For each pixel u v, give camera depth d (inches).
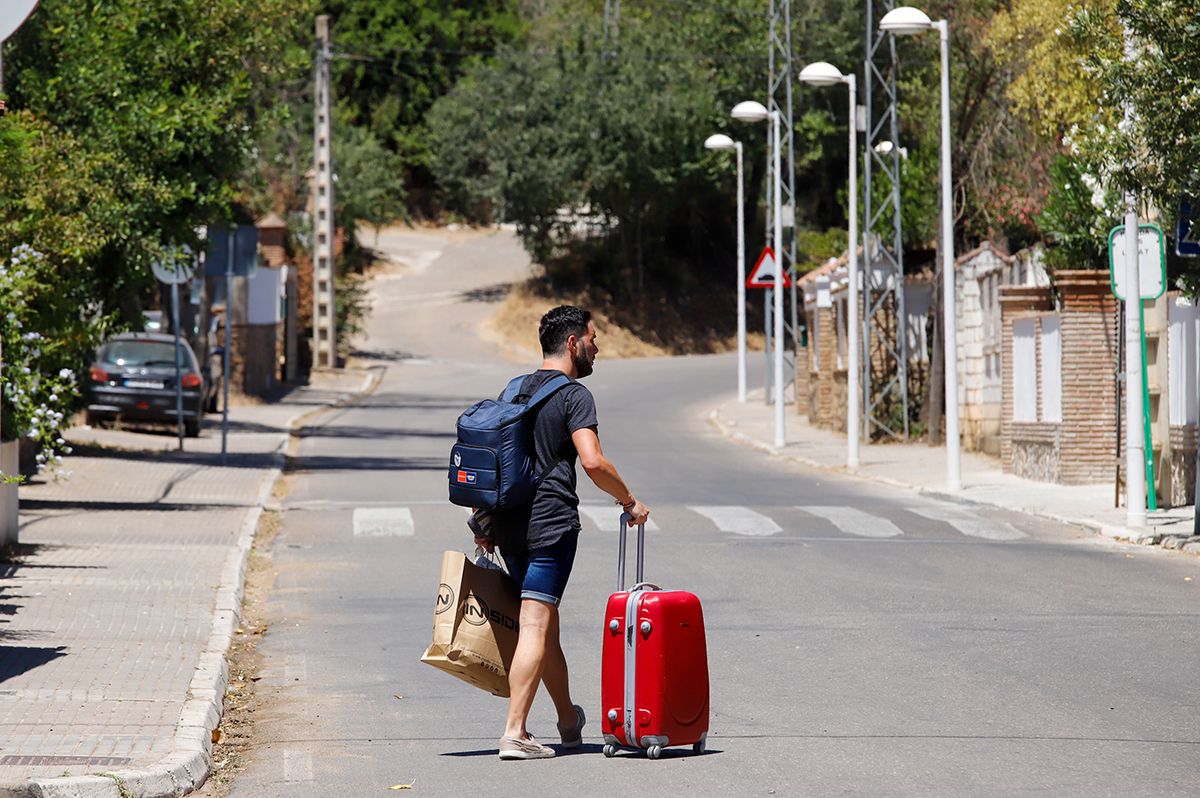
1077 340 1173.7
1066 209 1266.0
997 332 1508.4
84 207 1116.5
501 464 386.3
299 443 1668.3
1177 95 788.6
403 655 568.1
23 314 768.9
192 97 1224.8
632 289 4020.7
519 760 401.1
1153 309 1037.8
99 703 443.5
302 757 411.5
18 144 735.1
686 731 398.6
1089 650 544.4
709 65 3949.3
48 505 1015.0
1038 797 354.9
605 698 401.7
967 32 1593.3
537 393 390.9
